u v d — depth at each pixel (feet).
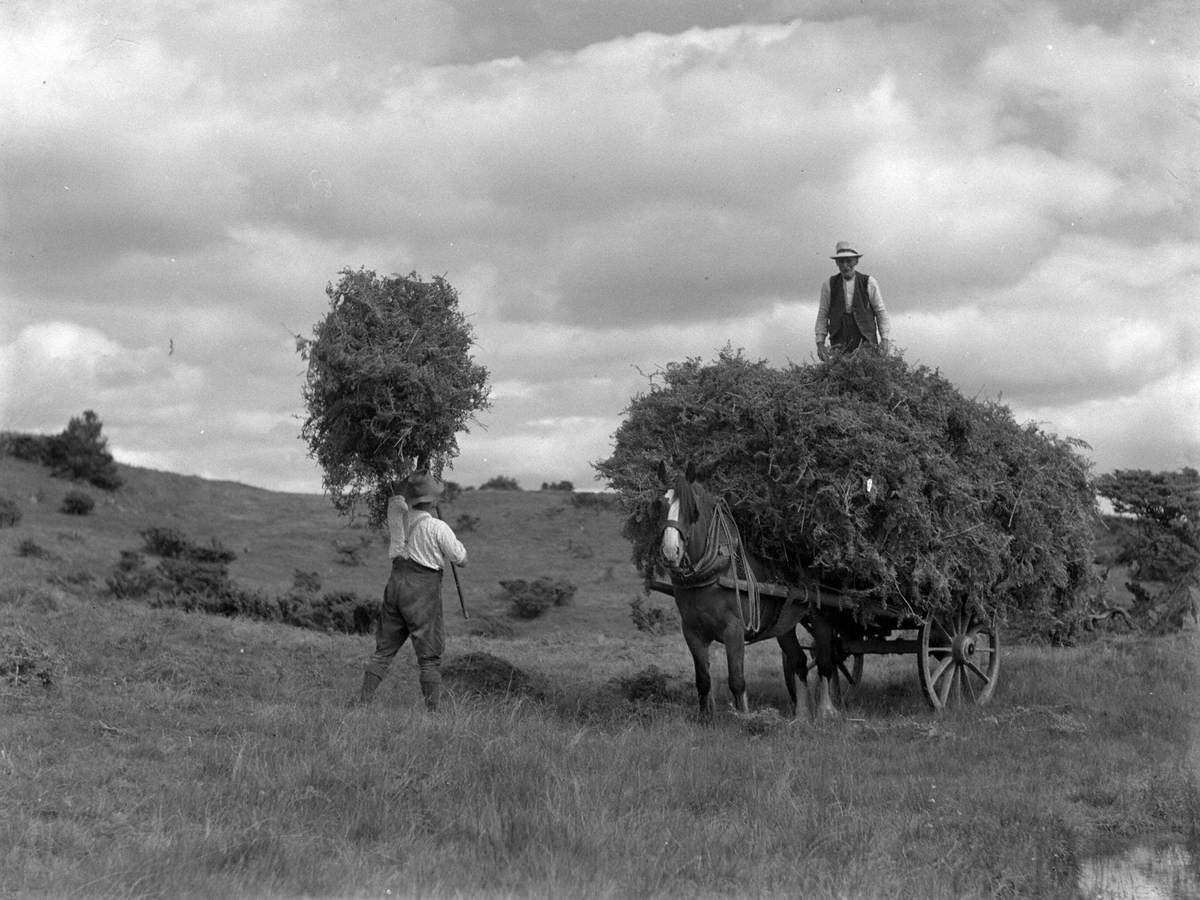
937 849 21.79
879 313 39.75
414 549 33.58
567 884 18.03
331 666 41.65
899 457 34.58
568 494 229.04
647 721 34.83
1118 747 32.24
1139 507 94.48
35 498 180.04
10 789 21.24
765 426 35.14
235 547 174.60
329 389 33.06
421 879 18.11
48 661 31.81
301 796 22.21
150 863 17.71
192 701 31.17
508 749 25.94
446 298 34.63
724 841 21.06
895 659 60.34
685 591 35.70
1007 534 38.55
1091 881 21.17
